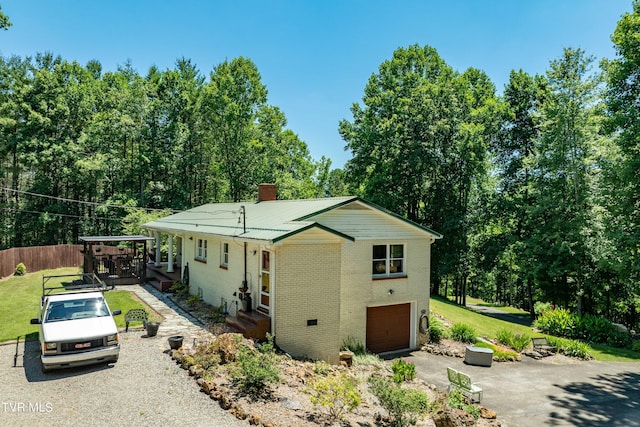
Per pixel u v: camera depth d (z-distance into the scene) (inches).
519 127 1499.8
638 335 1086.4
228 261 668.1
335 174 2674.7
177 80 1836.9
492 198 1387.8
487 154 1423.5
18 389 355.6
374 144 1453.0
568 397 505.4
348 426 313.9
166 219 1099.3
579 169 1103.6
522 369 639.1
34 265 1154.0
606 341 920.3
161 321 607.5
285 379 395.2
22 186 1991.9
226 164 1806.1
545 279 1218.6
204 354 427.2
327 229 530.3
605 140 1053.2
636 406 478.0
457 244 1344.7
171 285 856.9
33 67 1769.2
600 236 1048.2
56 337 391.5
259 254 577.0
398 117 1375.5
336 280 552.7
